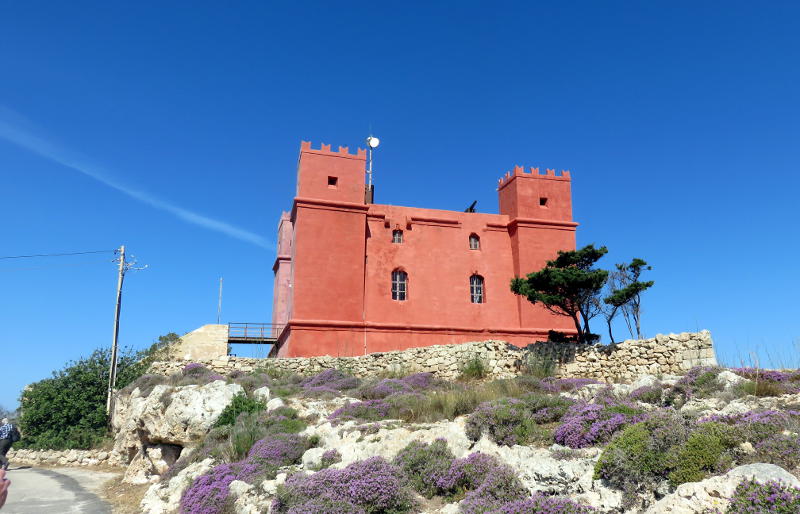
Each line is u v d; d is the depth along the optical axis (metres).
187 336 33.84
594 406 12.29
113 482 21.48
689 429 9.21
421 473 11.59
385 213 35.91
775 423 8.98
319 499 10.78
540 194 37.66
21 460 29.03
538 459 10.43
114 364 32.75
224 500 12.77
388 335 33.12
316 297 32.38
